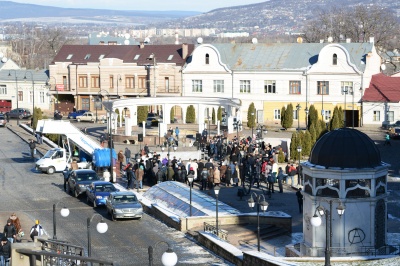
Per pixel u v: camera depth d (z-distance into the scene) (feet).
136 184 200.03
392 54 586.45
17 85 403.34
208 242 143.54
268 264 117.39
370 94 341.21
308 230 141.08
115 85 390.01
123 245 146.30
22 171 231.50
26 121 364.38
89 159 240.53
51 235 153.28
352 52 353.10
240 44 377.30
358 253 137.28
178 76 376.07
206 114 347.56
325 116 350.02
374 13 579.89
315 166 138.92
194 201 172.55
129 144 286.05
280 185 198.29
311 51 361.92
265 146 239.50
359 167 136.56
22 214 173.17
